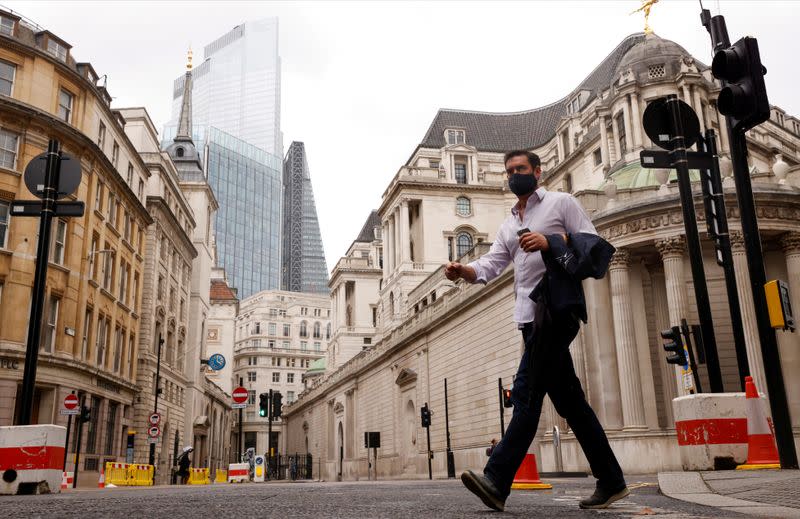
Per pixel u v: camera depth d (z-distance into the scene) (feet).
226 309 315.99
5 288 95.09
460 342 127.85
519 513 12.35
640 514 12.05
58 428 31.60
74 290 105.81
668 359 51.31
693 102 140.05
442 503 15.58
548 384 12.70
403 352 161.68
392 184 206.39
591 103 195.00
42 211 33.76
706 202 33.50
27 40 105.60
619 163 134.00
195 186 221.87
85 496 24.70
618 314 87.15
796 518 11.09
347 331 252.62
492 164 219.82
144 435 142.72
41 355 96.73
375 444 143.64
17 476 29.89
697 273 30.48
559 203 13.61
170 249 169.58
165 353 163.43
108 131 123.34
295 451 307.78
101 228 117.39
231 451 385.50
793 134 211.20
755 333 82.38
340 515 12.05
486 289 114.42
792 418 81.00
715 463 27.30
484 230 201.67
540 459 96.02
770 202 85.46
